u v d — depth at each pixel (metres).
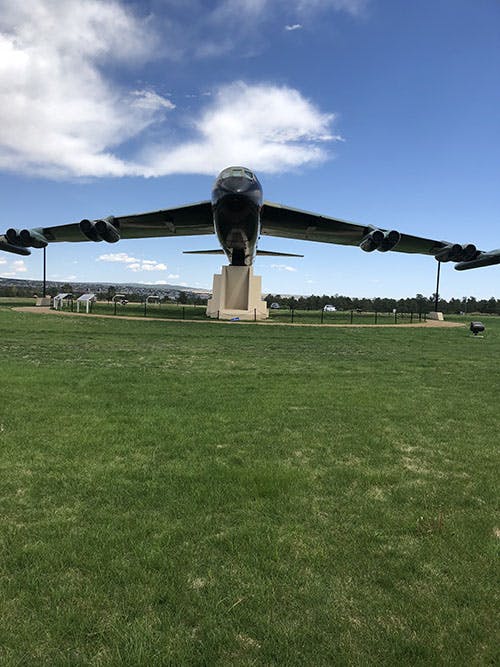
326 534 3.41
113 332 19.67
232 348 15.48
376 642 2.37
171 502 3.86
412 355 14.75
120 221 30.92
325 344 17.64
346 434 5.87
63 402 7.05
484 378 10.39
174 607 2.60
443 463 4.95
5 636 2.36
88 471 4.45
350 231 31.11
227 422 6.24
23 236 28.72
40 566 2.93
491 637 2.42
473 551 3.21
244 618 2.52
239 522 3.56
